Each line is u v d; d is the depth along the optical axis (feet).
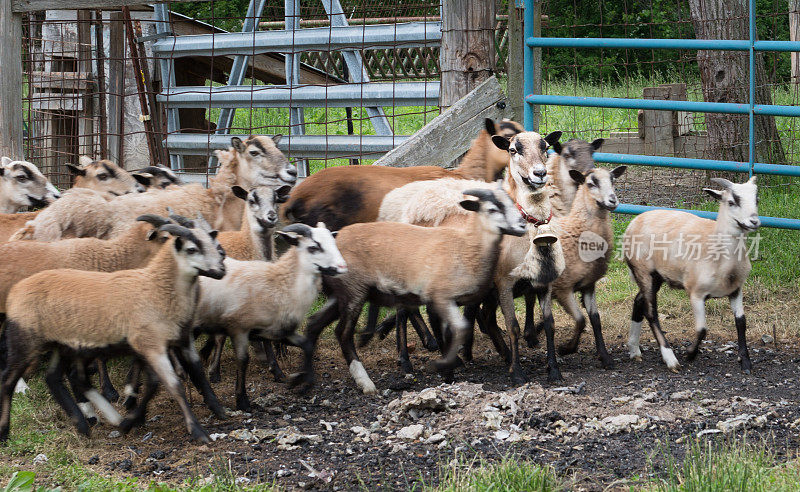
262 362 24.82
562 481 16.15
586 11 81.10
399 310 23.76
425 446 18.31
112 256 21.44
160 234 20.75
